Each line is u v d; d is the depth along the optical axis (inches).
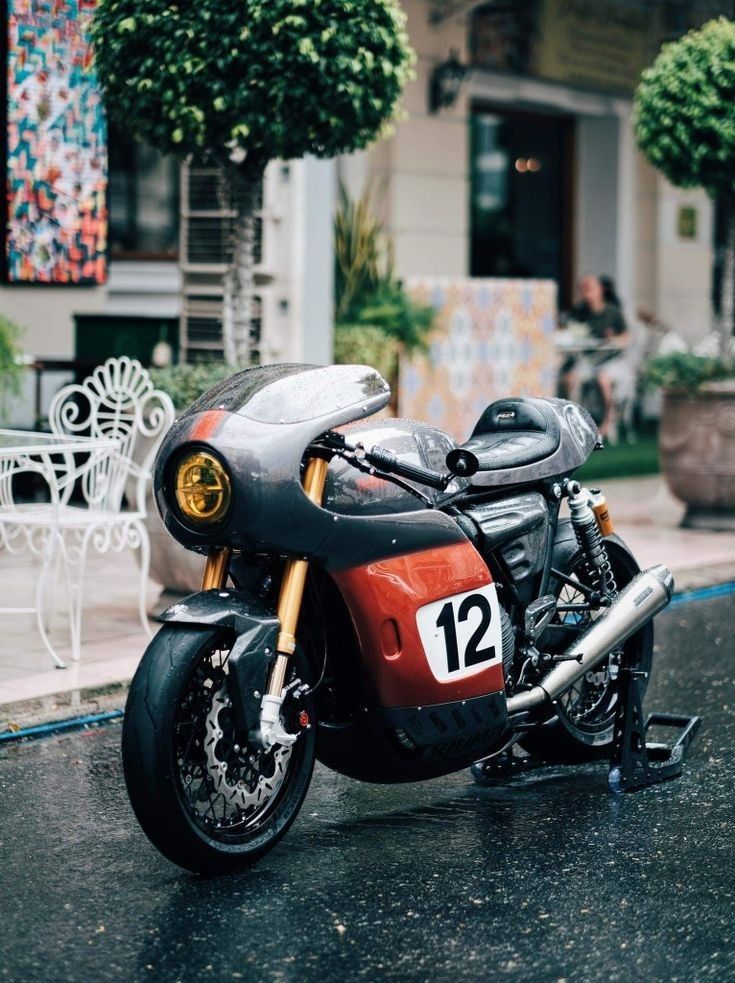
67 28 382.0
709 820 192.9
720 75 366.9
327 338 388.5
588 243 613.3
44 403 431.8
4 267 389.1
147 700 162.1
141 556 285.0
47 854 179.3
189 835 164.9
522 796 202.7
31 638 277.3
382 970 148.7
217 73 272.8
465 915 161.8
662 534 402.9
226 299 306.3
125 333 411.5
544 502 200.4
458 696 181.8
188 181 382.9
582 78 571.8
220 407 166.1
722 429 399.2
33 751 219.9
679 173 380.5
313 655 179.8
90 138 392.8
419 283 440.8
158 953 152.1
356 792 204.2
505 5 530.9
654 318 611.5
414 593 176.6
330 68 272.2
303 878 172.1
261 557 174.4
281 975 147.5
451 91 504.4
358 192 479.8
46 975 147.0
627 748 203.8
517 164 589.6
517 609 197.0
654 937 156.6
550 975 147.8
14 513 273.1
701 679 265.0
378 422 184.1
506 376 468.4
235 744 168.2
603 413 553.6
